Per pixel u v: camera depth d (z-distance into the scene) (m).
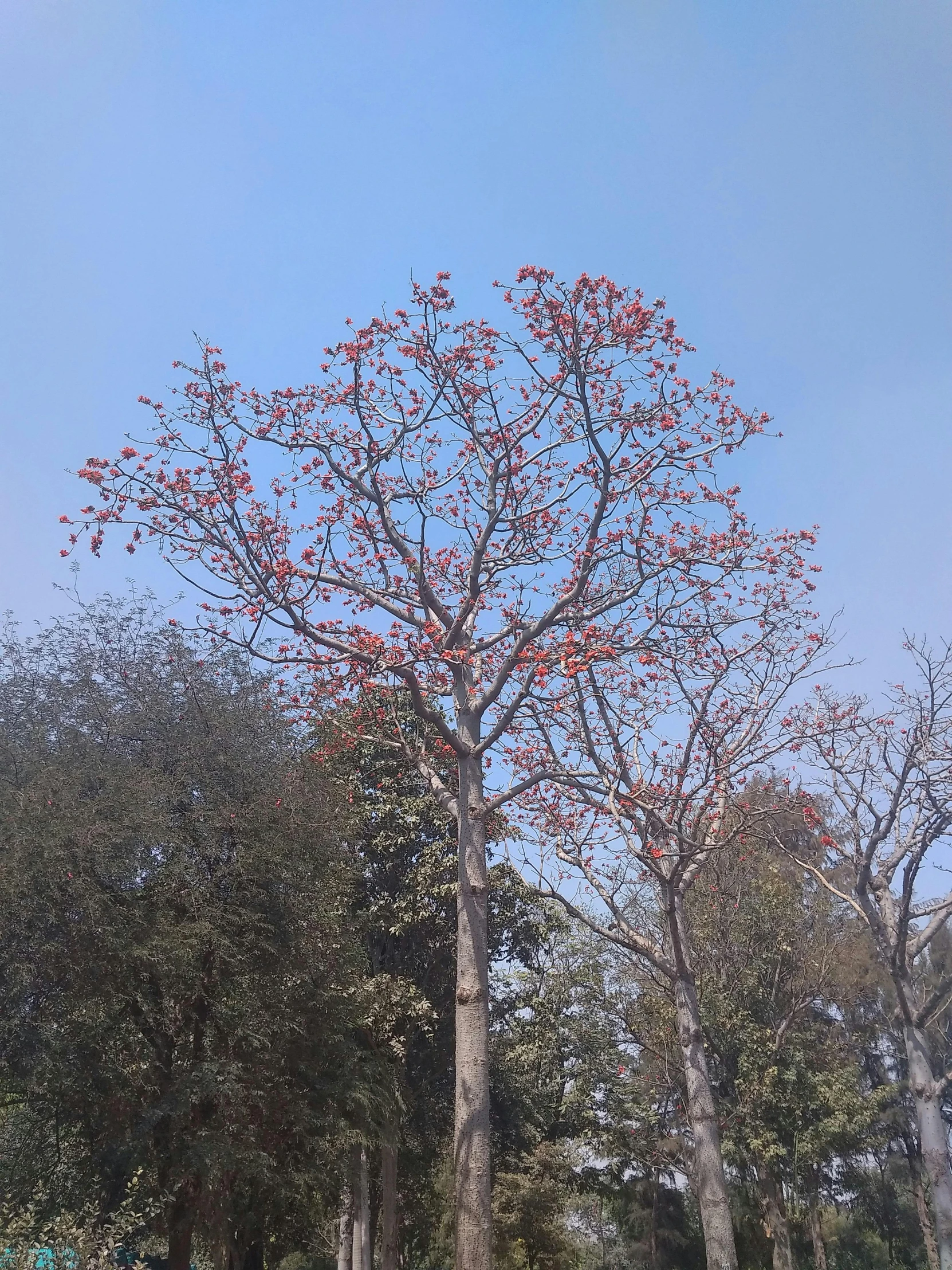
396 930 22.28
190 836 15.03
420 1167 25.09
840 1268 31.22
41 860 12.83
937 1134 16.36
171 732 15.66
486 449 14.20
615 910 17.72
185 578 12.38
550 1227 25.38
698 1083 16.20
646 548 14.36
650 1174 29.95
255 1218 16.38
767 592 15.99
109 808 13.87
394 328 13.44
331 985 17.03
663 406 13.47
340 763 22.33
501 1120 27.36
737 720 17.34
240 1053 15.21
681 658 15.21
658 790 16.97
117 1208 13.52
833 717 17.84
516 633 14.93
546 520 14.52
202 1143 13.61
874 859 18.80
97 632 15.95
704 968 25.47
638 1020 28.94
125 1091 13.99
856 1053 27.88
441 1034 24.45
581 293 13.02
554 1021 28.80
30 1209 12.23
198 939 14.24
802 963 25.94
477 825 13.44
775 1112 24.58
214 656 16.47
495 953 25.52
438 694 15.59
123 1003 14.24
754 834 17.50
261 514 12.84
